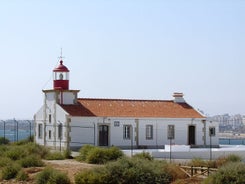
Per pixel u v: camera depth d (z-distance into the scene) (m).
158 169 33.38
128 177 32.16
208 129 62.94
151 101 64.00
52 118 59.19
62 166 40.09
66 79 60.12
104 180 32.16
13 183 35.09
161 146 60.03
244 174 29.77
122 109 60.38
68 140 55.88
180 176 33.62
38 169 38.41
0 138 62.69
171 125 61.03
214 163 39.06
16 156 44.38
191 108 64.50
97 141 57.28
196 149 54.81
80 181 32.53
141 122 59.41
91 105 59.72
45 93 60.81
